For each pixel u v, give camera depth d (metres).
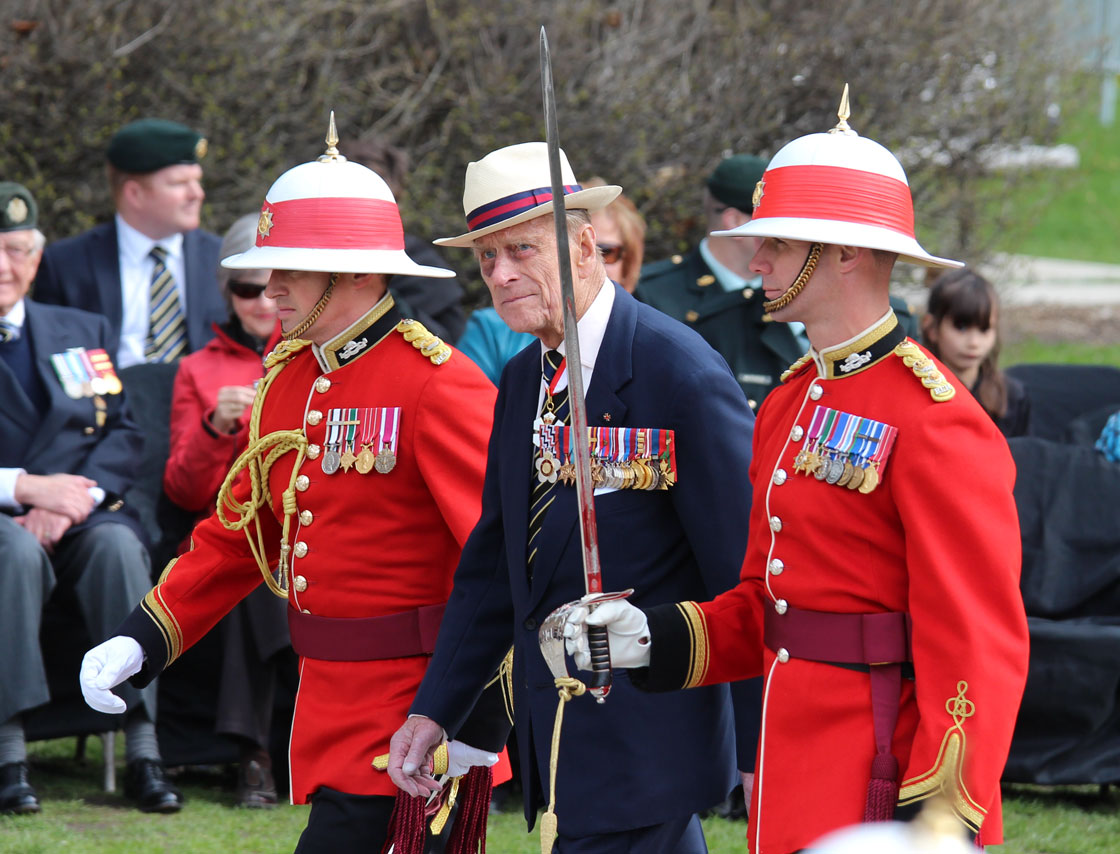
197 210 24.48
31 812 18.05
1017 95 40.09
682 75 36.78
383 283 12.65
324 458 12.38
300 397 12.73
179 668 19.69
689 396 11.09
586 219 11.27
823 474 9.98
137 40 33.06
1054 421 25.52
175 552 19.62
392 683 12.30
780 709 10.16
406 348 12.45
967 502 9.48
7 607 18.14
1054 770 19.44
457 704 11.69
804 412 10.29
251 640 19.05
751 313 20.25
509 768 13.62
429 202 35.19
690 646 10.41
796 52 37.41
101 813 18.52
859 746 9.79
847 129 10.38
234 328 20.28
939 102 39.41
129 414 21.19
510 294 11.17
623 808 11.01
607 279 11.54
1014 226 43.06
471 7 35.66
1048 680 19.28
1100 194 72.88
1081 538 20.62
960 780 9.10
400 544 12.30
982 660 9.22
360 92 36.66
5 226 19.97
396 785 11.98
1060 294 57.78
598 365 11.22
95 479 19.92
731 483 11.00
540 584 11.22
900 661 9.82
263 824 18.30
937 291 22.44
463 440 12.12
